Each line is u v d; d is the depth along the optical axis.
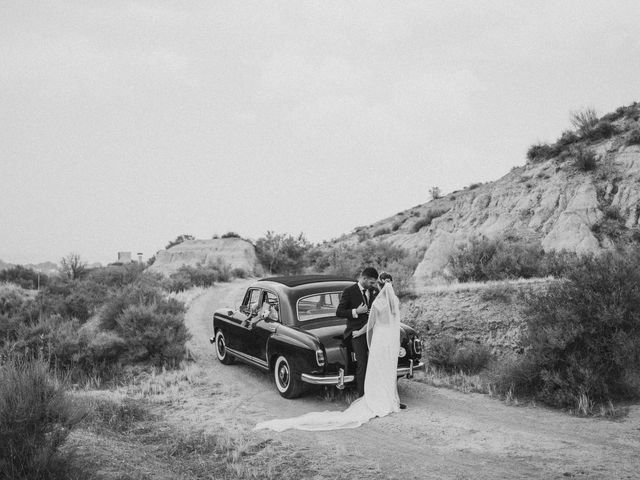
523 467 5.27
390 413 7.36
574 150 28.42
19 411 4.61
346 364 7.64
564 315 7.98
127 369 10.77
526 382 8.02
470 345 9.88
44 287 20.23
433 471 5.27
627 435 6.09
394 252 26.19
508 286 11.15
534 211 25.98
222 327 10.77
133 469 5.16
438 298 12.01
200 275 29.34
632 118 28.31
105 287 19.83
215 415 7.57
